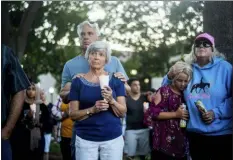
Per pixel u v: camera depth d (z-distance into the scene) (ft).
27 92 22.98
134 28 56.18
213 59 15.69
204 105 15.21
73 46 55.01
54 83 88.99
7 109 13.08
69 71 16.87
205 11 20.21
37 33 51.08
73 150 16.06
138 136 29.14
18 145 22.84
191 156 15.72
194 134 15.49
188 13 45.50
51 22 51.08
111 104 14.17
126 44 58.75
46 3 49.93
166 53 72.69
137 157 30.71
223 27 19.42
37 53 54.44
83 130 14.37
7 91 13.03
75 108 14.47
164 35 53.01
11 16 46.83
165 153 15.97
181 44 53.72
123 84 14.76
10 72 12.94
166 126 15.99
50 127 25.72
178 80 15.66
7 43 42.88
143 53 80.12
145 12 54.08
